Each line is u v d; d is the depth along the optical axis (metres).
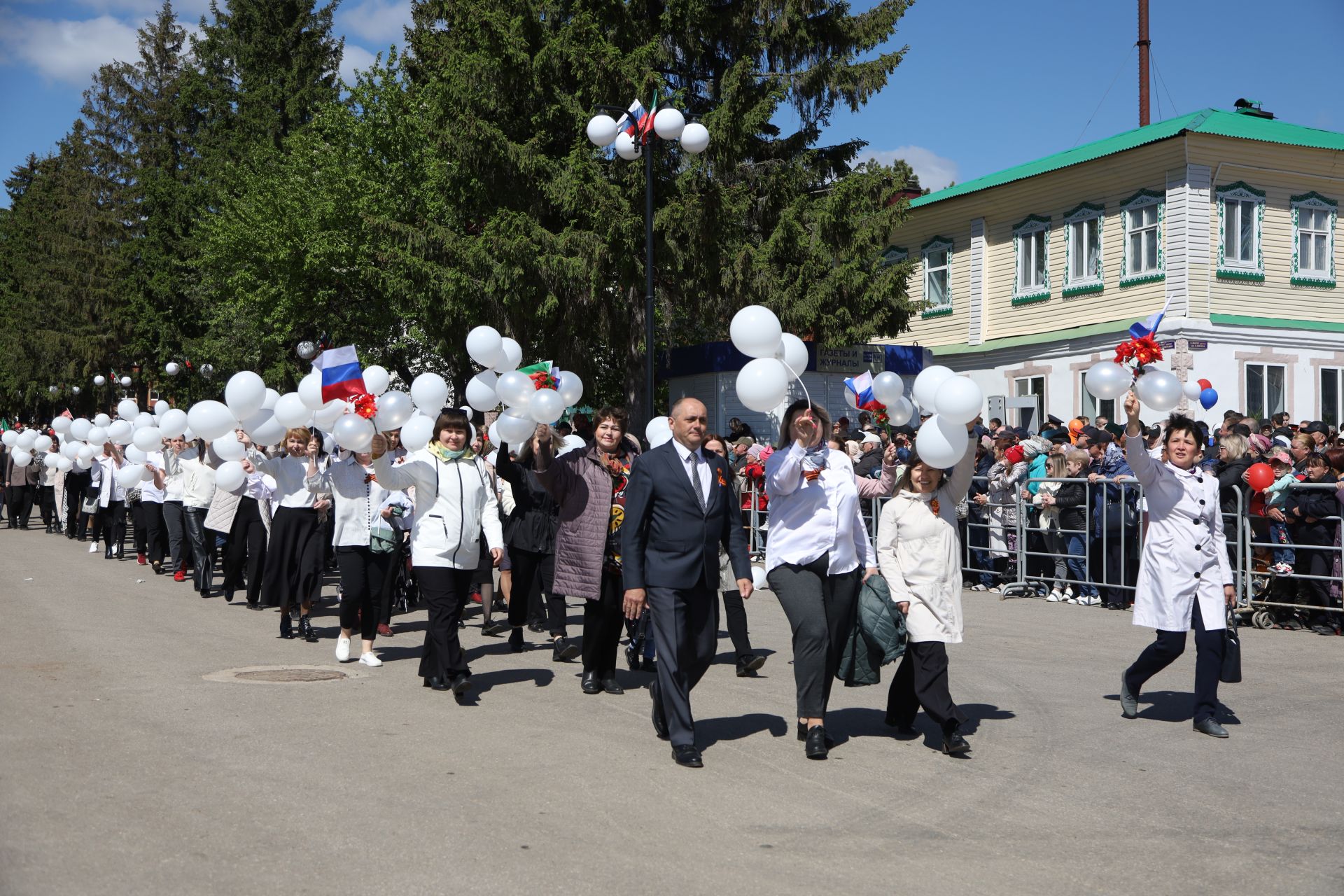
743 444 17.25
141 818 5.29
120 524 19.80
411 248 23.73
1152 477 7.40
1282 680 8.82
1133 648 10.30
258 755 6.45
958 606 6.79
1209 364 24.14
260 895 4.38
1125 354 7.56
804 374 23.06
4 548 21.61
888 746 6.93
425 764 6.34
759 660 9.16
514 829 5.23
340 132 33.09
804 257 23.16
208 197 45.12
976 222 29.53
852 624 6.80
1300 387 25.16
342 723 7.32
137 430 16.45
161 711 7.54
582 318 24.08
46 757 6.28
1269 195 24.98
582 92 22.97
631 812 5.52
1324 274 25.69
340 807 5.51
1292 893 4.52
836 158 26.11
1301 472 11.90
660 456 6.81
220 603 13.85
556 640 9.62
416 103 31.92
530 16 22.53
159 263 47.47
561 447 9.86
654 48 22.36
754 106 22.28
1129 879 4.67
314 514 11.09
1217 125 24.17
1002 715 7.70
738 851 4.97
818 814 5.52
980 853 4.97
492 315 23.91
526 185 23.19
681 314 25.70
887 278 22.94
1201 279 24.17
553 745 6.84
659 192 22.69
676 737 6.47
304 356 30.53
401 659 9.94
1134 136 26.00
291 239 32.72
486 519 8.36
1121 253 25.73
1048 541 13.69
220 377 45.00
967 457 6.90
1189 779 6.14
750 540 17.20
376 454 8.32
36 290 52.72
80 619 11.96
